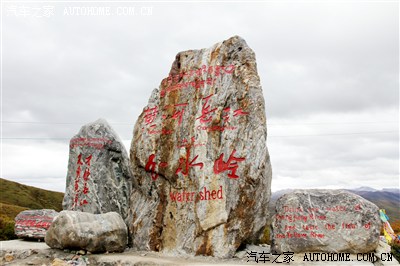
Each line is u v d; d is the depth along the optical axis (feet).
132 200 45.75
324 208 34.99
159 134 44.32
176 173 41.42
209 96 42.14
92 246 38.40
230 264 32.60
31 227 48.65
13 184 188.55
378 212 34.37
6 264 36.88
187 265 32.48
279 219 36.01
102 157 53.57
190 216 39.01
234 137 38.70
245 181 36.68
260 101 39.06
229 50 43.16
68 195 53.72
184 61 46.50
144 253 39.37
